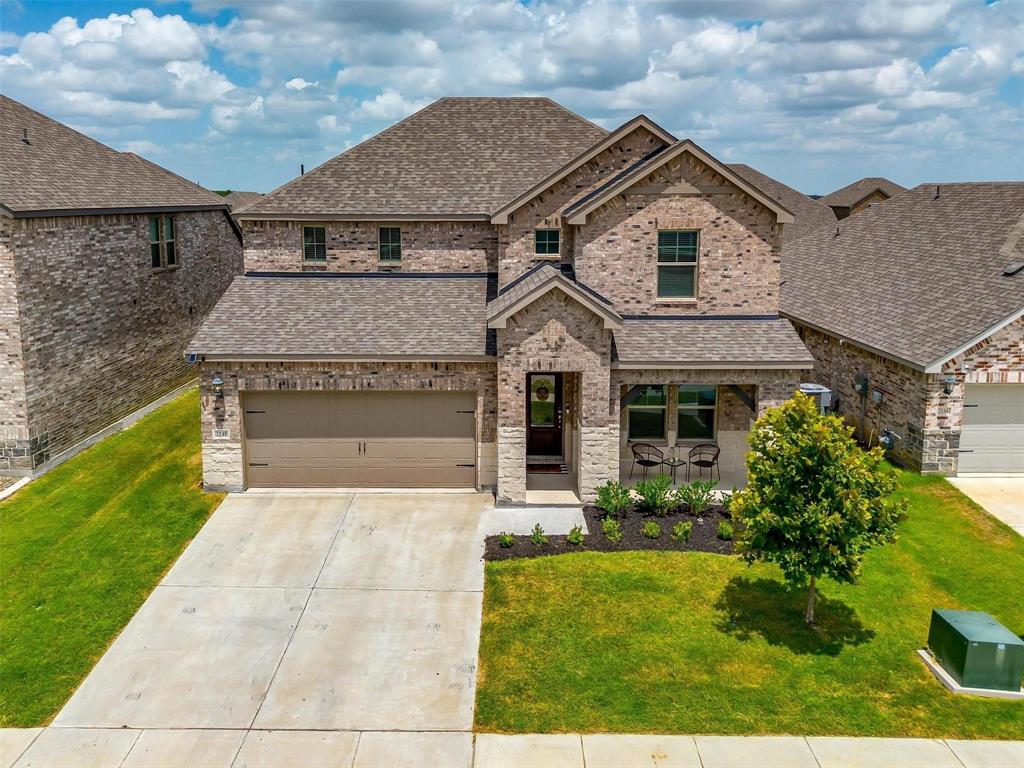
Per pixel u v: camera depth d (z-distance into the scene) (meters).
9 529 17.38
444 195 22.09
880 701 11.89
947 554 15.83
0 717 11.73
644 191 19.14
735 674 12.45
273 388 18.78
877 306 23.20
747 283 19.61
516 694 12.08
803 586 13.50
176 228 28.44
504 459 18.28
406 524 17.61
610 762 10.70
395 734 11.31
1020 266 19.45
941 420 18.97
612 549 16.19
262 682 12.48
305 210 21.62
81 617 14.21
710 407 20.12
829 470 12.38
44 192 20.77
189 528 17.39
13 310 19.14
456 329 19.36
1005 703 11.86
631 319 19.64
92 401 22.61
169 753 10.97
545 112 24.30
